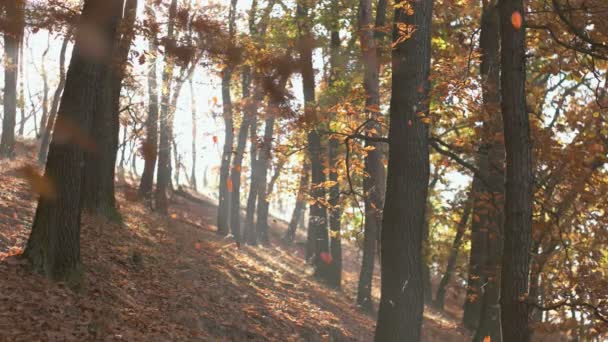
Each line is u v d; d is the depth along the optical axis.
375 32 19.70
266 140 13.25
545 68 12.38
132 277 13.09
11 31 10.01
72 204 10.91
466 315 22.20
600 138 12.93
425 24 11.34
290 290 19.17
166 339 10.45
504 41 10.01
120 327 10.05
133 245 15.45
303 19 22.97
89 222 15.68
